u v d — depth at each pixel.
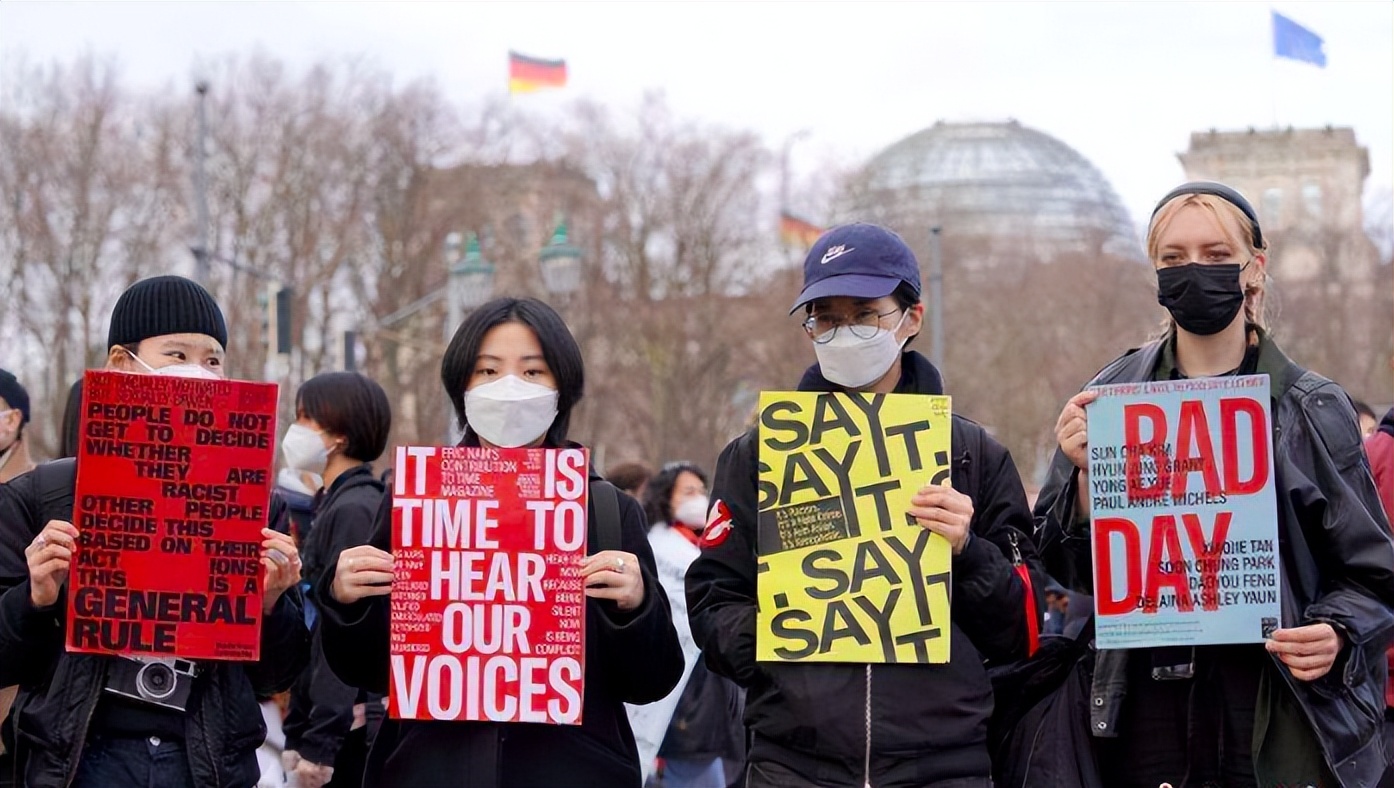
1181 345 5.56
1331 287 71.88
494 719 5.34
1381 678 5.29
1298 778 5.15
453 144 63.56
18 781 5.55
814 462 5.39
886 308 5.41
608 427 64.31
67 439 6.86
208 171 59.19
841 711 5.19
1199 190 5.46
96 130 57.28
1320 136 84.25
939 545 5.27
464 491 5.41
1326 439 5.30
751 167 66.31
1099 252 82.69
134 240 58.06
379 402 8.05
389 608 5.53
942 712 5.21
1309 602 5.29
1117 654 5.43
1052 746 5.48
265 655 5.63
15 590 5.34
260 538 5.43
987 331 77.50
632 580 5.30
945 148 94.44
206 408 5.45
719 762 9.17
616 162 65.56
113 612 5.37
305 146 60.00
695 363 63.50
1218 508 5.28
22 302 56.19
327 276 59.19
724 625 5.41
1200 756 5.33
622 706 5.65
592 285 62.94
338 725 7.30
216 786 5.45
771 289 65.44
